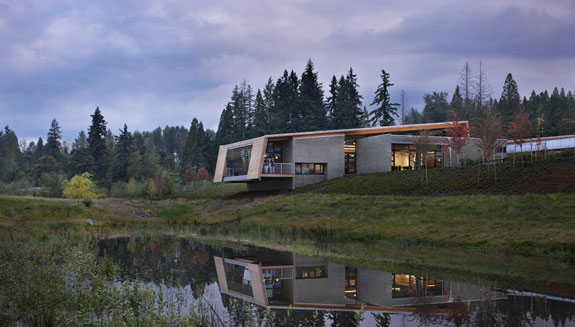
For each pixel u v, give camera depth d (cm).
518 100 6869
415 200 2667
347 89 8012
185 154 9831
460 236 1952
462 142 3328
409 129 4234
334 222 2566
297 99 8169
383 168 4034
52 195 5656
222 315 971
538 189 2353
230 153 4672
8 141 11338
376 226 2338
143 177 7419
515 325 873
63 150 12962
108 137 16125
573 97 9619
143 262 1667
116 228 2872
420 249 1873
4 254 1326
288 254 1861
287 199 3462
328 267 1563
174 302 1062
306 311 1017
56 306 915
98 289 950
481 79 7106
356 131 4269
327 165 4203
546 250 1633
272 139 4100
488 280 1276
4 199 3083
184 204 4591
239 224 2905
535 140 3575
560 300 1052
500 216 2083
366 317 958
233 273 1475
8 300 926
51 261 1348
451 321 912
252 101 9706
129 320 823
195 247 2092
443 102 10875
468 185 2800
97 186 7156
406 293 1163
